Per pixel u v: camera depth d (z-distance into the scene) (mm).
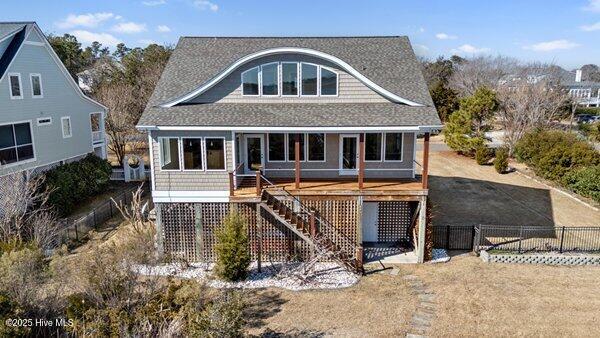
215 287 15836
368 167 19453
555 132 32750
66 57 52375
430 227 17594
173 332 11047
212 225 17906
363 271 16953
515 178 31094
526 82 43938
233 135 17109
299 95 18984
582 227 19812
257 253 17469
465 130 37500
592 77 103188
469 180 30547
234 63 18281
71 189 24344
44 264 14969
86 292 12797
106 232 21422
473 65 79625
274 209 16984
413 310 14180
